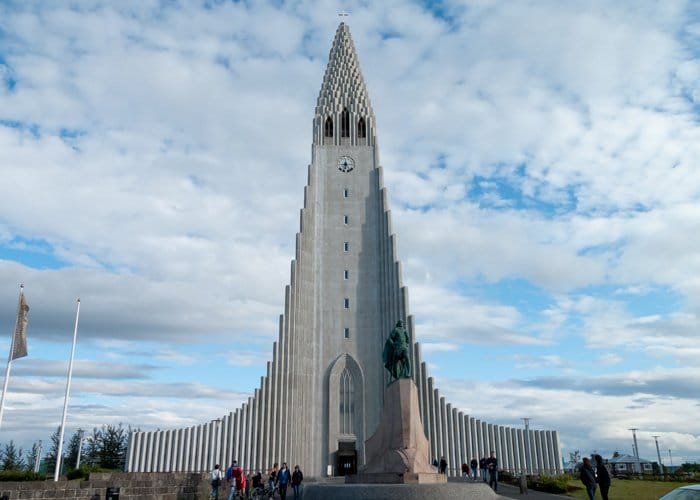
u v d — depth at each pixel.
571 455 94.81
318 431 62.41
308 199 71.06
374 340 65.94
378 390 64.00
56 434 82.75
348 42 82.69
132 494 34.12
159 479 36.19
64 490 30.91
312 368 64.50
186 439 59.81
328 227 70.62
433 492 23.58
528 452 61.59
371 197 72.38
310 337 65.56
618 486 43.22
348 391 64.00
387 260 68.81
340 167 73.50
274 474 40.66
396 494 23.44
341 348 65.44
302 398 62.91
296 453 60.69
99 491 32.50
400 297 66.56
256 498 37.53
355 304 67.38
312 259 68.81
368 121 76.31
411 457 30.58
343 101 78.06
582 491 39.22
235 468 34.81
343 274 68.62
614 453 103.75
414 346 64.81
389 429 32.25
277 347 63.56
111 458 82.75
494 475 40.12
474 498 24.27
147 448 59.12
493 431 62.25
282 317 64.81
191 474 38.84
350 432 62.34
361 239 70.31
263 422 60.91
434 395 63.28
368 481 29.81
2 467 75.12
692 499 16.80
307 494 25.59
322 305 67.12
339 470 61.09
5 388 36.41
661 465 94.38
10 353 37.03
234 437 60.50
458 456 61.25
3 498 28.33
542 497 35.53
